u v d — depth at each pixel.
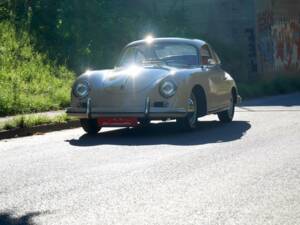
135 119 9.63
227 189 5.63
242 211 4.82
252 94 21.12
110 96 9.71
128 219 4.64
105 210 4.93
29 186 5.93
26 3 23.55
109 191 5.63
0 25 21.05
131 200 5.25
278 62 31.20
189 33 27.36
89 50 21.64
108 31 23.77
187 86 9.85
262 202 5.11
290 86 26.31
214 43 28.28
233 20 28.92
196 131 10.51
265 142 8.84
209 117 13.43
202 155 7.70
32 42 20.80
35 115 11.99
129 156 7.73
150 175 6.38
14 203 5.24
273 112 14.28
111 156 7.78
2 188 5.87
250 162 7.10
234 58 28.27
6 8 22.84
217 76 11.23
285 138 9.25
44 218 4.72
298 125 11.09
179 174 6.40
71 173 6.59
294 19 33.44
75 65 20.59
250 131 10.34
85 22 23.55
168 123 12.13
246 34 28.97
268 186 5.74
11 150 8.73
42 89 16.83
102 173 6.55
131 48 11.34
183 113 9.72
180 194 5.45
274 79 27.81
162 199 5.27
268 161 7.14
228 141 9.05
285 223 4.47
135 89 9.61
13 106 13.95
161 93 9.60
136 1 28.34
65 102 15.75
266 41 30.00
